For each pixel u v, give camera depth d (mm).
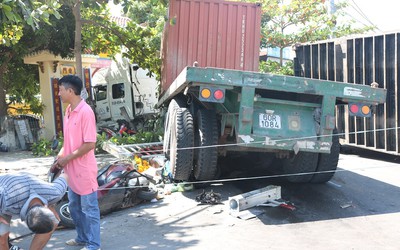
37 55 15492
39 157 12070
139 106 14602
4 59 15391
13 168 9883
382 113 8719
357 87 5359
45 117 15961
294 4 16781
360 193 6102
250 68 8672
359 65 9250
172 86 6230
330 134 5324
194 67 4855
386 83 8508
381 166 8328
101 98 15734
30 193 3303
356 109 5496
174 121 6062
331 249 4102
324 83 5246
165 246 4297
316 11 17000
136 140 10906
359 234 4504
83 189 3990
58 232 4945
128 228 4930
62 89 3977
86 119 3920
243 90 5031
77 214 4262
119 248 4309
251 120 5070
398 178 7113
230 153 6984
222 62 8562
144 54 12508
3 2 5211
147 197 5840
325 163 6016
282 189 6305
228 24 8555
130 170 5812
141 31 12570
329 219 5016
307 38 16594
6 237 3387
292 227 4750
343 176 7258
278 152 5973
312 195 5992
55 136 14141
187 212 5414
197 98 5781
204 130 5750
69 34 13883
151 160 8133
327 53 10375
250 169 7418
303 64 11562
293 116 5441
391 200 5762
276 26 17375
